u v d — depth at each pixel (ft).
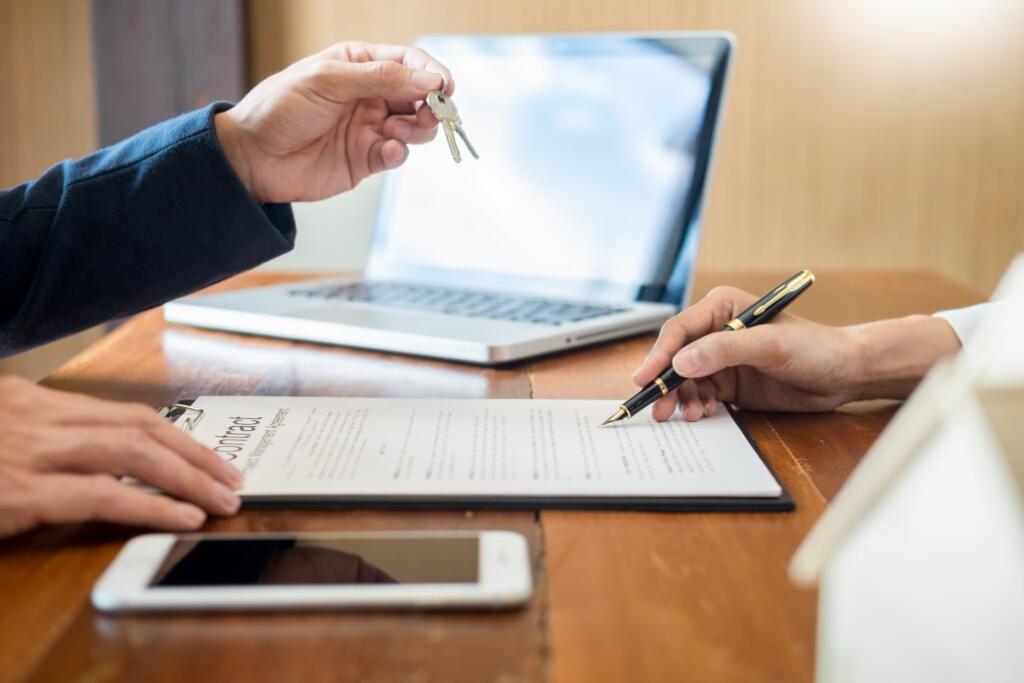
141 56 6.95
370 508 1.89
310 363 3.06
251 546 1.64
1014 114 7.17
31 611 1.49
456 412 2.45
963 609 1.03
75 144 7.29
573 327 3.24
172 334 3.48
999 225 7.32
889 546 1.08
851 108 7.20
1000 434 1.09
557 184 4.06
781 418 2.57
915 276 4.85
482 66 4.29
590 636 1.43
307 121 2.81
